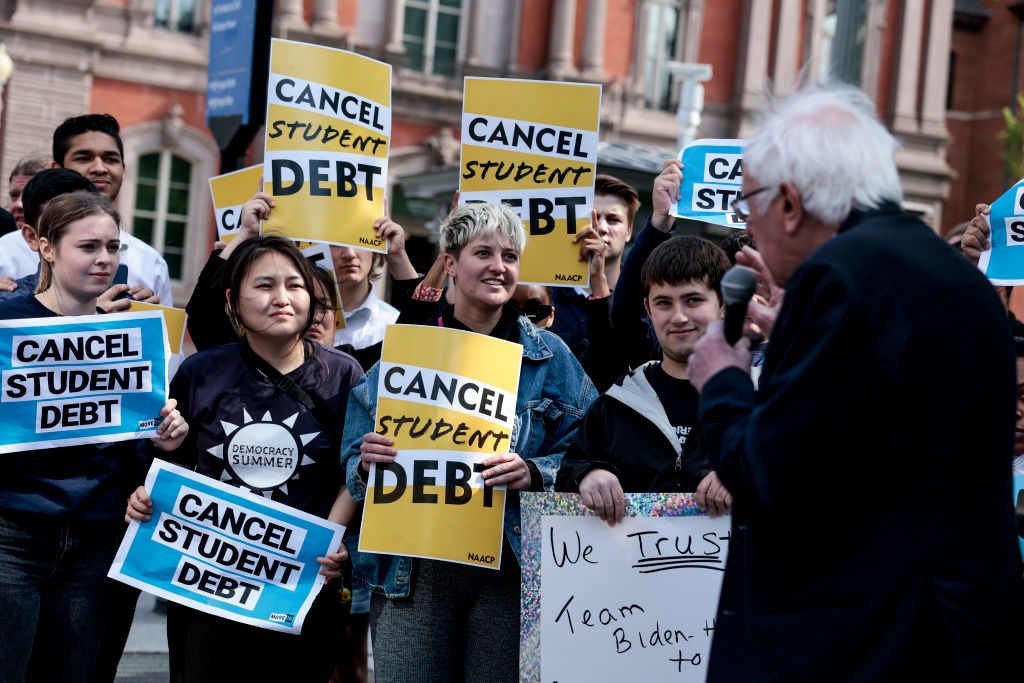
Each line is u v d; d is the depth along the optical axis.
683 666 3.80
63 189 4.93
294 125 5.30
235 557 4.25
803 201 2.72
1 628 4.20
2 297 5.16
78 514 4.29
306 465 4.32
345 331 6.05
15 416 4.20
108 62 24.11
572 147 5.41
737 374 2.76
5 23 22.98
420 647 4.05
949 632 2.43
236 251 4.28
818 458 2.50
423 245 20.92
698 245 4.00
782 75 28.81
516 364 4.11
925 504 2.50
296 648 4.31
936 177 31.06
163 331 4.34
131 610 4.77
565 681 3.77
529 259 5.36
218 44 9.75
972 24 33.81
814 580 2.58
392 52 26.02
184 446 4.39
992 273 5.19
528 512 3.83
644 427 3.99
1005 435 2.56
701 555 3.82
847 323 2.51
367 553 4.18
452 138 26.41
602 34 27.75
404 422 4.04
